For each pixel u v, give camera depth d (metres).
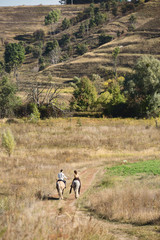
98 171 45.91
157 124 103.25
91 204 25.42
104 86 186.75
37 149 71.25
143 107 123.12
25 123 106.75
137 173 41.00
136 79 128.62
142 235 15.27
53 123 105.38
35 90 132.12
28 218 12.83
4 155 63.31
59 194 27.91
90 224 13.37
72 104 142.50
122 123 106.75
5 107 123.69
